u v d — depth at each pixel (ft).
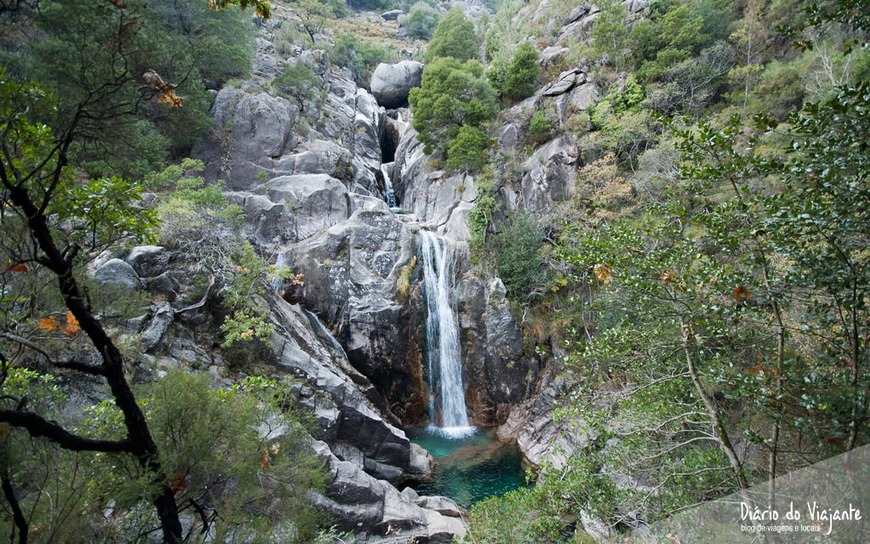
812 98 57.82
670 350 21.99
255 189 81.20
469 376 74.64
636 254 21.09
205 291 47.14
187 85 71.61
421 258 78.33
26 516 14.02
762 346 19.11
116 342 27.37
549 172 83.97
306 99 104.01
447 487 52.54
